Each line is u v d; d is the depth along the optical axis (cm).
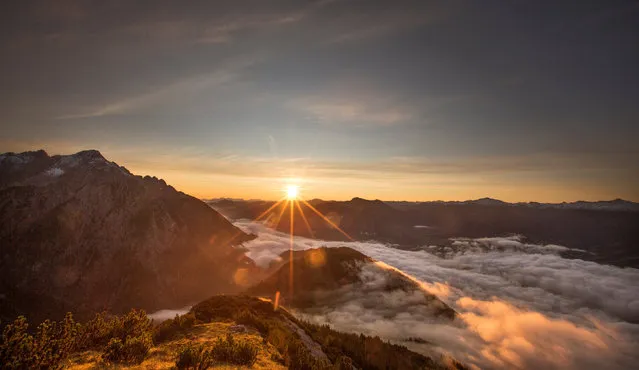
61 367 1340
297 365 2039
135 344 1591
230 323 3091
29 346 1266
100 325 1783
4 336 1227
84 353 1566
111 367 1426
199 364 1513
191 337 2408
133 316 1970
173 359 1623
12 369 1204
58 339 1417
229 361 1727
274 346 2444
